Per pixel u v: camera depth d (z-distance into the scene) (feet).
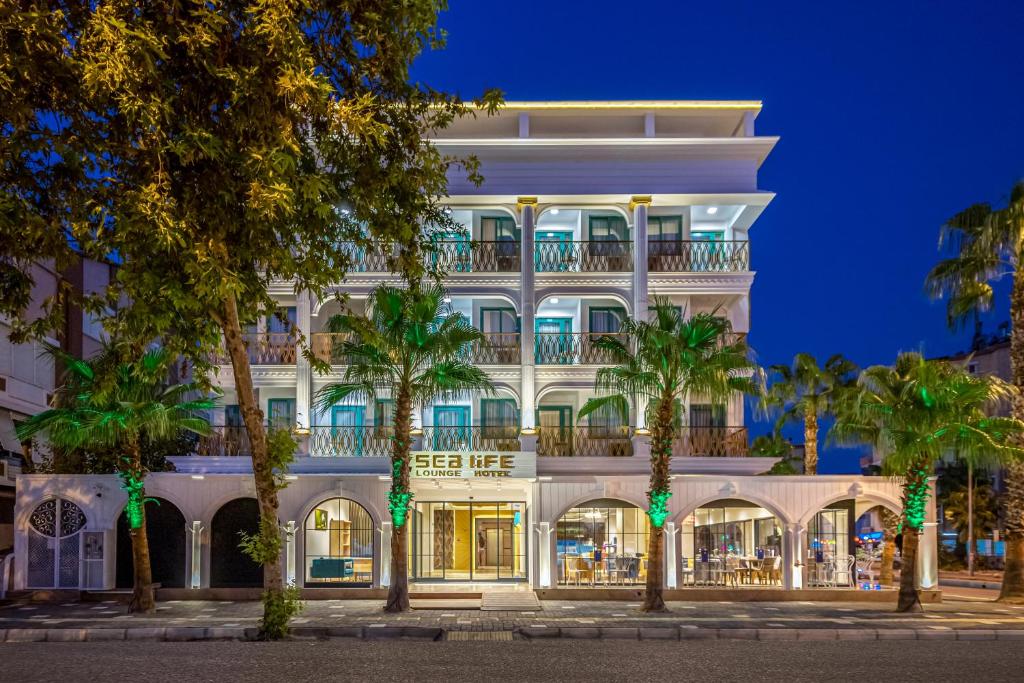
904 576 77.10
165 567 90.38
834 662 47.57
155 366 75.56
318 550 91.66
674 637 62.59
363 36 47.39
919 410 75.25
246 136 45.24
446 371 78.84
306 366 106.32
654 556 77.00
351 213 56.59
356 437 105.19
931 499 90.48
